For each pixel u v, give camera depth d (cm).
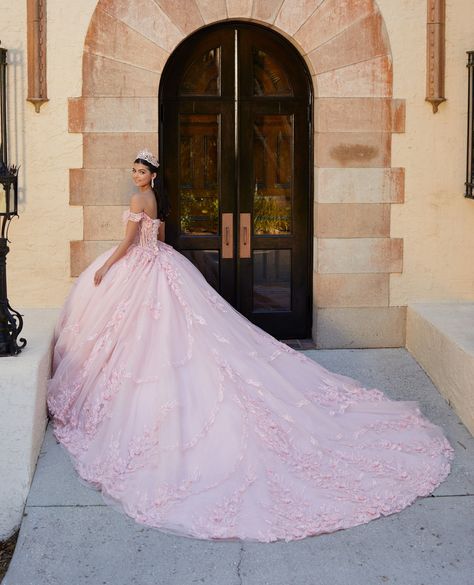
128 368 501
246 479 459
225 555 421
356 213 666
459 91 660
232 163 679
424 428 533
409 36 652
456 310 655
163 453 465
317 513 446
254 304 689
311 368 564
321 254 668
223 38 665
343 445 500
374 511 453
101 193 648
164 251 559
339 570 412
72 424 518
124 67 640
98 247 652
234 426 477
